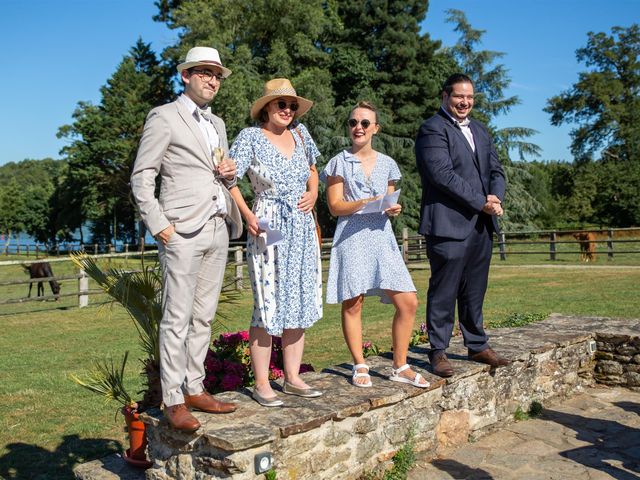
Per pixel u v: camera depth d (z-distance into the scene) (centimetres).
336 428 351
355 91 3416
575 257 2378
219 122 345
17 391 677
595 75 4772
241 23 3244
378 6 3516
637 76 4841
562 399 551
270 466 310
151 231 307
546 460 416
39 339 1023
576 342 568
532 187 4728
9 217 6562
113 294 401
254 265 345
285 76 3062
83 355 870
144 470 380
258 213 352
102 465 390
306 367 497
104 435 538
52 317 1277
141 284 400
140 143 312
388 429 387
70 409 611
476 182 440
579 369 579
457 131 439
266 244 339
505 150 3816
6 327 1163
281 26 3278
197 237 315
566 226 4206
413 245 2452
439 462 412
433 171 427
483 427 464
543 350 523
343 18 3706
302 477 330
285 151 359
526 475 391
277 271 346
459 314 473
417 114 3466
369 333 932
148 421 334
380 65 3600
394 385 403
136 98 4434
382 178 412
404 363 414
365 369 403
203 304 332
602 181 3538
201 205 315
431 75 3672
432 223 438
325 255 2292
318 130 2964
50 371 773
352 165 408
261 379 357
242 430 309
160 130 309
